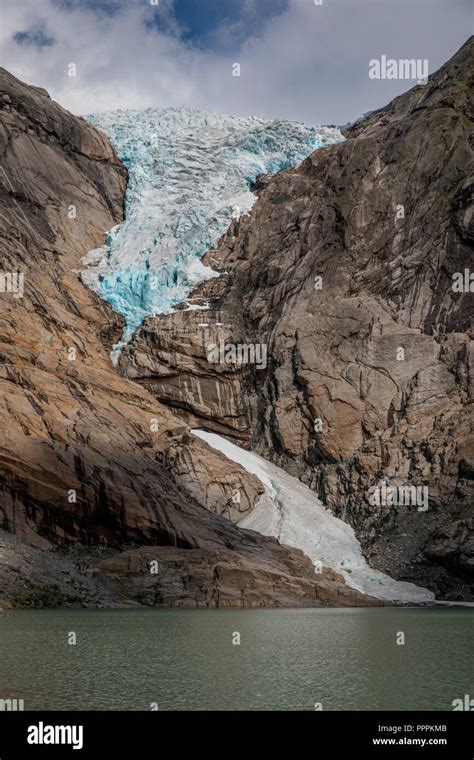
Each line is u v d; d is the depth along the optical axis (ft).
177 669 92.63
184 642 112.16
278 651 105.91
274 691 82.33
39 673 89.40
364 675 90.48
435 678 89.04
